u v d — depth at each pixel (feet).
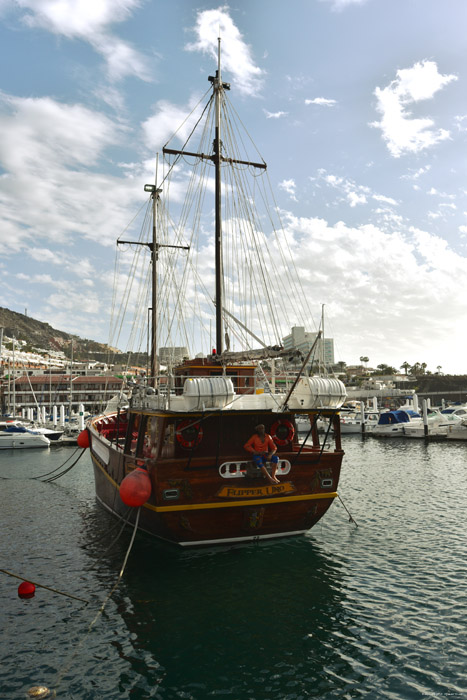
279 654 29.35
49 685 26.55
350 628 32.42
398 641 30.60
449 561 45.62
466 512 65.16
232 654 29.43
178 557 45.39
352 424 199.21
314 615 34.45
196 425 42.60
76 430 201.26
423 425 175.52
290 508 45.60
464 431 163.02
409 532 55.88
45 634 32.35
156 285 117.80
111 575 43.04
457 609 35.06
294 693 25.50
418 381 655.35
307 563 44.80
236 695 25.49
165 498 40.83
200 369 54.29
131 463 49.29
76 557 48.80
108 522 63.46
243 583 40.24
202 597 37.70
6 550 51.39
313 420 46.88
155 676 27.27
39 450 166.81
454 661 28.07
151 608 36.01
